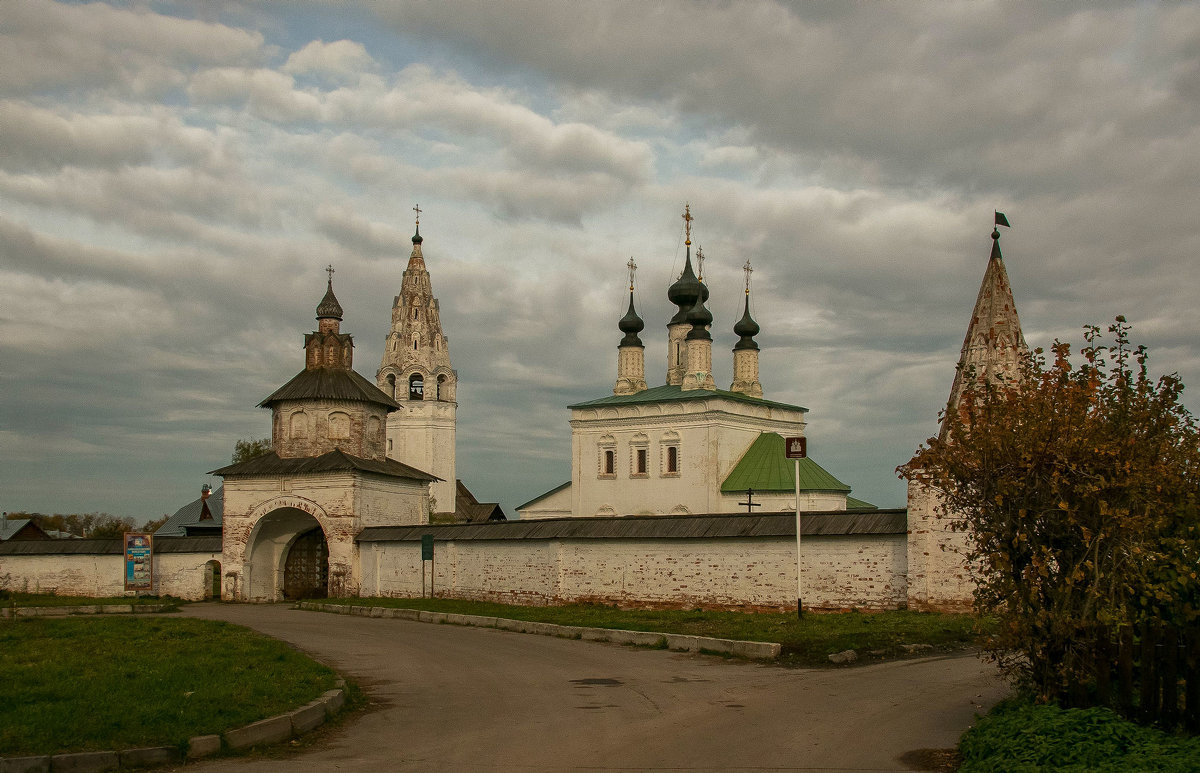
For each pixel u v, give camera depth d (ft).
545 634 85.25
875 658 63.57
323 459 150.00
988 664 59.82
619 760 37.29
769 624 80.18
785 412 230.89
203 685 50.19
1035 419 39.75
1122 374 40.83
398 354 301.02
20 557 163.43
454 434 305.32
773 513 99.19
